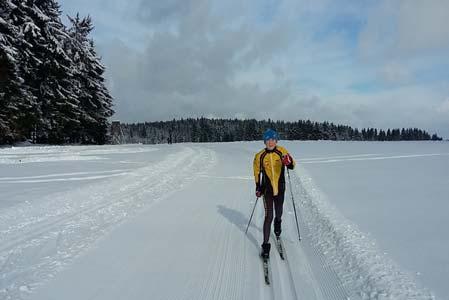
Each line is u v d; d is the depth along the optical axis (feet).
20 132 94.22
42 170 42.52
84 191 28.53
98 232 18.45
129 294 11.82
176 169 45.73
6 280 12.74
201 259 14.90
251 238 17.71
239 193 29.81
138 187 31.94
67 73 113.29
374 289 11.31
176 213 22.72
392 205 22.20
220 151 82.99
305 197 26.40
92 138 147.02
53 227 19.15
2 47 78.38
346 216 19.72
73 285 12.41
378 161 52.08
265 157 15.81
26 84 101.50
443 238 15.46
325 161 53.52
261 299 11.55
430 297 10.43
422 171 39.29
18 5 92.94
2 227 18.83
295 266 14.16
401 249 14.28
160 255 15.30
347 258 13.98
